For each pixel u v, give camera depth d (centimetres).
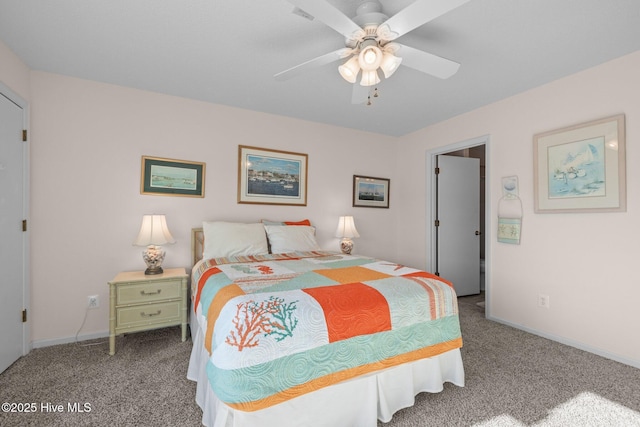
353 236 356
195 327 215
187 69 236
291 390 123
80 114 251
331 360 133
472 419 151
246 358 117
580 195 236
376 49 146
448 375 177
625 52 210
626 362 211
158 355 221
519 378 191
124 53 212
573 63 225
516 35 189
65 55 214
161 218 257
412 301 162
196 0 159
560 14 169
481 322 299
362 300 150
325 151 373
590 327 231
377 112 331
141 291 230
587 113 233
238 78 251
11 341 204
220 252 265
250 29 184
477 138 318
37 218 234
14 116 210
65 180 245
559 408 161
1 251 194
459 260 402
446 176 394
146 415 153
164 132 283
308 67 175
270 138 337
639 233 207
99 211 257
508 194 289
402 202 422
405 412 157
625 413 157
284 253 285
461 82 256
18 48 204
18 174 214
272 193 337
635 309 208
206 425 137
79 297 249
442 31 184
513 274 286
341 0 156
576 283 240
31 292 231
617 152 216
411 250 407
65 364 206
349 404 140
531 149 271
